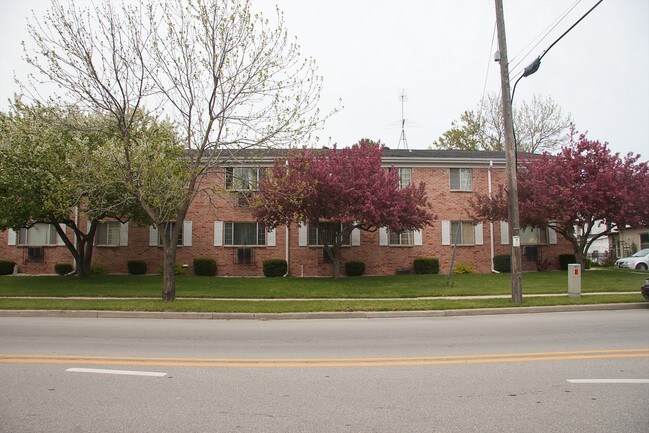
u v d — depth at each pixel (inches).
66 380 240.5
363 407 199.8
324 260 986.7
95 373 255.0
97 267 965.2
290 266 984.9
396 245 1006.4
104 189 632.4
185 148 695.1
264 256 989.2
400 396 214.1
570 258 1035.9
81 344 343.6
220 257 987.3
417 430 174.7
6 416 188.7
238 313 510.6
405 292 693.9
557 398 209.2
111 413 192.4
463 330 406.6
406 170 1029.2
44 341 356.2
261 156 608.4
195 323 466.3
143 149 614.9
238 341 358.6
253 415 190.5
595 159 848.9
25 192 704.4
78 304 554.9
